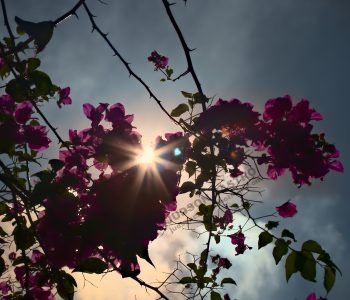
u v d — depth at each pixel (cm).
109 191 161
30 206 175
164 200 161
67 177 179
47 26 173
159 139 207
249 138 206
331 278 162
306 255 167
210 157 241
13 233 197
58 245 163
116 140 178
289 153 196
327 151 196
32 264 215
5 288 285
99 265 163
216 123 213
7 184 174
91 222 158
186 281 279
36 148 223
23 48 177
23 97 203
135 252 155
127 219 158
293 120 198
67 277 199
